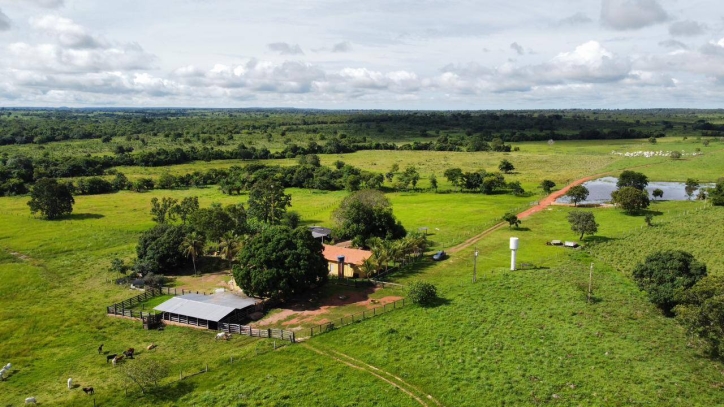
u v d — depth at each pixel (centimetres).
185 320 6944
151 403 5022
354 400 4881
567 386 4916
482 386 4994
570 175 19500
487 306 6794
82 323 7106
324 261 8025
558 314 6462
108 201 16275
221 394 5081
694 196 14850
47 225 12988
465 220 12600
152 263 9106
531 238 10538
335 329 6419
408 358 5612
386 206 11812
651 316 6369
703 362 5244
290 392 5047
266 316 7044
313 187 18650
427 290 7050
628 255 8831
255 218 12200
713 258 8275
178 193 17738
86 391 5244
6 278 9106
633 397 4672
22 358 6147
